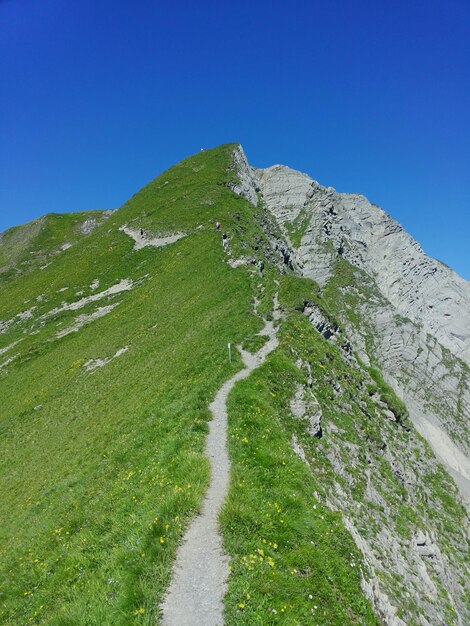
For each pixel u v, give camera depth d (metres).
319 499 16.78
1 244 188.12
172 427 22.14
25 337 67.38
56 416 39.19
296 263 111.62
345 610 11.77
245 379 25.45
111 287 76.38
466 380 143.88
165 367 34.69
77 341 58.50
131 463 20.98
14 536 21.61
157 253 82.38
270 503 14.10
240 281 49.75
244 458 16.91
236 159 135.62
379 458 30.31
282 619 10.10
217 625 9.78
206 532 12.78
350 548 14.20
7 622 13.66
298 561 12.25
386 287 191.25
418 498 34.62
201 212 94.44
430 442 103.69
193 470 15.98
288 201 190.38
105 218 178.62
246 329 35.41
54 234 172.00
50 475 27.59
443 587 25.67
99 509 17.80
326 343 37.34
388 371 134.00
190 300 50.62
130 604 10.33
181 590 10.72
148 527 12.83
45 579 14.93
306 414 24.73
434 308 188.62
